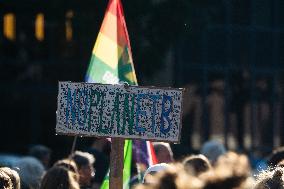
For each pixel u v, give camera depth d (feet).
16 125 123.75
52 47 118.32
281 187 32.32
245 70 132.16
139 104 32.07
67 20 106.11
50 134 123.34
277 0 134.00
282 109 137.49
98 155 56.65
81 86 32.50
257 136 134.00
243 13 130.82
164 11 99.96
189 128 127.44
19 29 117.70
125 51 37.81
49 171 37.52
